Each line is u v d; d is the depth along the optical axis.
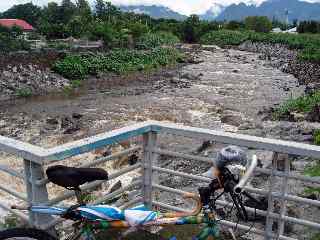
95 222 2.88
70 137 16.88
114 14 75.69
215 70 39.50
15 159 12.48
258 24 92.12
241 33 77.69
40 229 3.21
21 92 26.98
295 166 8.73
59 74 33.09
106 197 3.95
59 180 2.81
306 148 3.14
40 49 37.31
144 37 56.84
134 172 9.84
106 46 46.28
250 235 4.33
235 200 2.60
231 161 2.60
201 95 26.30
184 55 51.12
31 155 3.12
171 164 10.64
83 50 40.94
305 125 15.41
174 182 8.51
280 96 25.98
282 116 18.67
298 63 43.06
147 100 24.72
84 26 54.19
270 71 39.06
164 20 97.88
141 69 39.06
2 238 2.99
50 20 78.94
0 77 28.53
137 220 2.84
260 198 4.57
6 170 3.54
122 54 41.78
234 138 3.41
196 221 2.82
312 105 19.03
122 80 33.53
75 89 29.72
